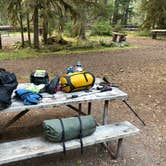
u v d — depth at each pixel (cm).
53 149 278
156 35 1997
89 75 362
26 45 1357
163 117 473
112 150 359
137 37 2034
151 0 2070
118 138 315
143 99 563
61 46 1361
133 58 1080
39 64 928
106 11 1658
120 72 818
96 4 1432
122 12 3114
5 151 270
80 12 1380
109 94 352
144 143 380
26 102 303
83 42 1420
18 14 1272
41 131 402
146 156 348
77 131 294
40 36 1716
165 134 409
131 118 465
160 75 785
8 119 443
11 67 869
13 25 1334
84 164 326
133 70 849
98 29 2019
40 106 303
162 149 366
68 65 916
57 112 480
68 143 290
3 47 1375
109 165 325
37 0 1205
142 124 442
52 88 339
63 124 290
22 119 444
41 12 1265
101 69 857
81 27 1515
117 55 1156
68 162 329
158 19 2112
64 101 316
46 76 370
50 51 1242
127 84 678
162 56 1142
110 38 1844
